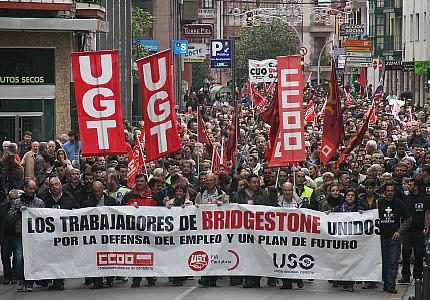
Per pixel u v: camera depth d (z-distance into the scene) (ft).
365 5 565.53
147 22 303.27
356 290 97.96
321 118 220.64
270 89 262.26
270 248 97.96
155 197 100.99
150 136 105.50
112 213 97.35
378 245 96.48
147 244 97.81
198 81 467.11
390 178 99.09
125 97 261.65
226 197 101.14
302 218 97.35
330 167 123.34
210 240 98.32
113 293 94.53
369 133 164.86
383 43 507.30
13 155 115.96
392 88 491.72
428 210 98.32
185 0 430.20
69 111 174.70
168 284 100.73
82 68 100.63
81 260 97.19
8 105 171.32
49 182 99.35
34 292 95.66
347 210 98.22
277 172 112.06
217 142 141.90
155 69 104.68
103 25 176.65
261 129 191.31
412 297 84.38
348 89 343.05
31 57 172.14
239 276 99.09
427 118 222.48
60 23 168.25
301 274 97.60
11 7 165.37
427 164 114.21
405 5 456.04
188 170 115.96
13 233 97.50
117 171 113.09
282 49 499.51
